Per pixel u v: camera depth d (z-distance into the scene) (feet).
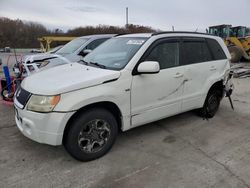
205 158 11.82
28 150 12.25
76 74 11.64
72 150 10.75
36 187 9.55
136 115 12.49
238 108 19.83
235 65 48.16
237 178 10.27
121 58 12.66
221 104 20.94
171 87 13.70
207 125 15.96
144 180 10.05
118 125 12.51
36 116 10.21
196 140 13.75
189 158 11.80
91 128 11.07
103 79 11.07
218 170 10.81
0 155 11.75
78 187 9.60
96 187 9.61
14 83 17.89
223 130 15.23
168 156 11.96
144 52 12.51
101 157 11.71
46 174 10.37
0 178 10.05
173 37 14.08
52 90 10.12
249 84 30.37
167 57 13.65
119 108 11.73
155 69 11.62
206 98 16.61
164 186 9.70
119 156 11.86
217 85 17.07
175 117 17.24
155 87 12.91
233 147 12.99
